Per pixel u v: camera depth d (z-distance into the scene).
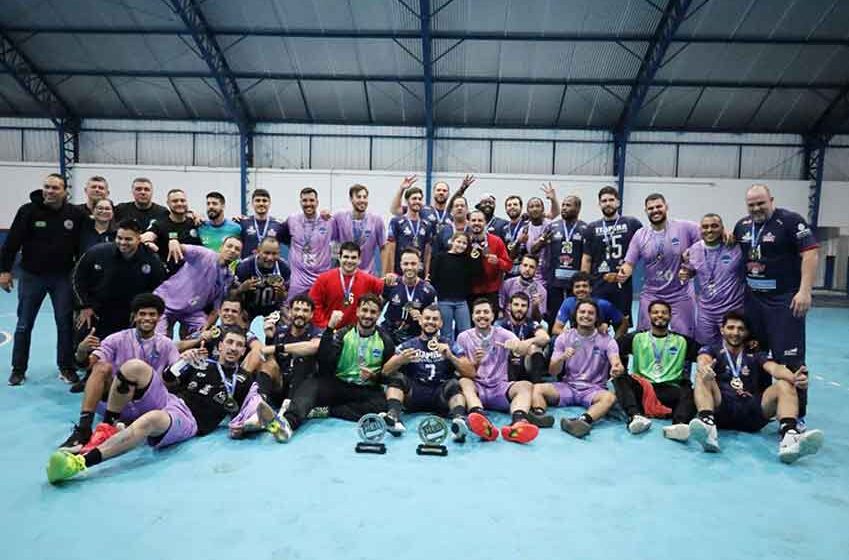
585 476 3.35
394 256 6.74
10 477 3.16
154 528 2.62
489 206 7.39
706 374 4.12
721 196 16.95
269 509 2.83
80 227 5.28
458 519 2.76
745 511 2.92
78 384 4.94
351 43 14.63
